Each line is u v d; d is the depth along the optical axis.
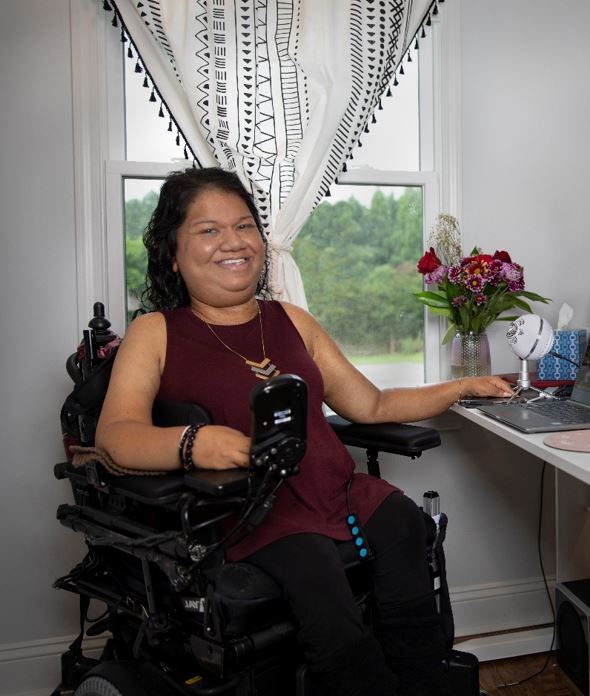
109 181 1.93
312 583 1.14
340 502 1.37
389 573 1.28
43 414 1.90
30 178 1.85
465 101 2.08
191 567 1.08
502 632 2.15
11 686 1.92
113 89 1.96
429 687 1.23
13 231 1.86
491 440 2.17
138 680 1.21
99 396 1.33
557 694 1.81
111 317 1.95
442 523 1.46
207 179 1.48
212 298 1.46
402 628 1.25
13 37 1.83
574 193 2.17
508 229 2.14
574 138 2.16
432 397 1.62
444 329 2.17
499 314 2.01
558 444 1.20
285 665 1.20
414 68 2.14
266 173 1.88
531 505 2.21
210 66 1.84
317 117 1.92
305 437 1.08
